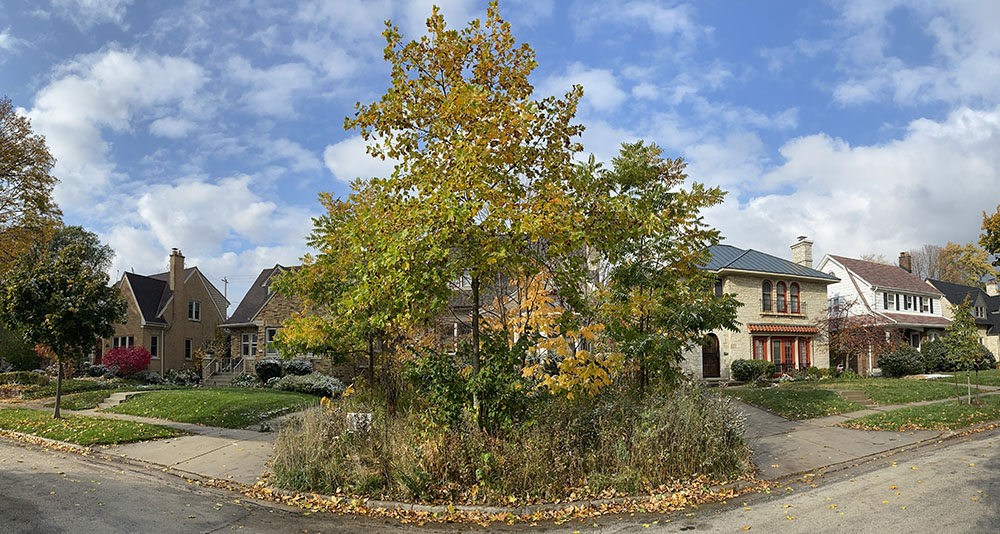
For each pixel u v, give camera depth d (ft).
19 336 97.40
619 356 31.63
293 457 29.89
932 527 21.77
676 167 39.81
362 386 41.63
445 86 30.78
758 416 50.01
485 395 29.40
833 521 22.97
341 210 41.96
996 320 146.20
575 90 30.91
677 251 36.63
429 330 41.32
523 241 28.68
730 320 36.47
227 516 24.68
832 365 100.99
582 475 27.78
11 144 97.40
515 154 29.48
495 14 29.86
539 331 32.14
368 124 30.83
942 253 209.36
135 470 33.42
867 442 39.32
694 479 28.50
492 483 26.63
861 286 116.37
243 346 114.73
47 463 34.53
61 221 104.42
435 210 27.02
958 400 54.39
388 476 28.07
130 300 121.60
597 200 31.78
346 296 32.83
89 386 80.18
